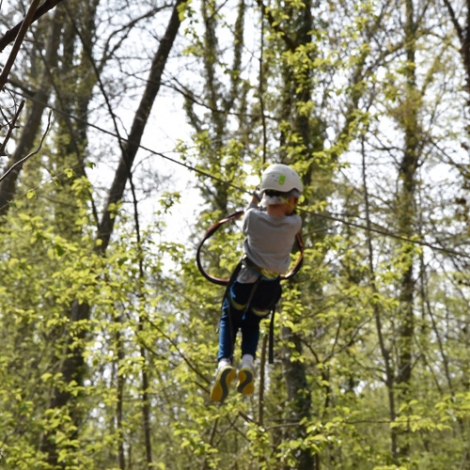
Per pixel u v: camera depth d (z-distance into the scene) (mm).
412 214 20453
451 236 20312
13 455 13172
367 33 18312
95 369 16844
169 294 13789
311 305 14859
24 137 20922
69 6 21344
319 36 14164
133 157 19844
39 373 18641
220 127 20656
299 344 14992
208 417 12766
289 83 15812
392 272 13609
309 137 15953
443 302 23688
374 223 17812
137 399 15742
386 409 21391
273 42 15242
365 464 17188
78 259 12750
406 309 21500
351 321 15070
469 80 18703
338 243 13648
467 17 18750
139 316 12570
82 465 13570
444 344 23703
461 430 21234
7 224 18922
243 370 6875
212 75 20906
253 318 7086
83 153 21188
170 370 12898
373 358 23109
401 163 22125
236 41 14508
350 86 14297
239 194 14008
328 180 19219
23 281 16844
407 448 20703
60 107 21125
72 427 13406
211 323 14953
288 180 6793
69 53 23781
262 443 12531
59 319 13547
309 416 14453
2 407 16516
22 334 18906
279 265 6883
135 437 17109
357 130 13938
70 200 20422
